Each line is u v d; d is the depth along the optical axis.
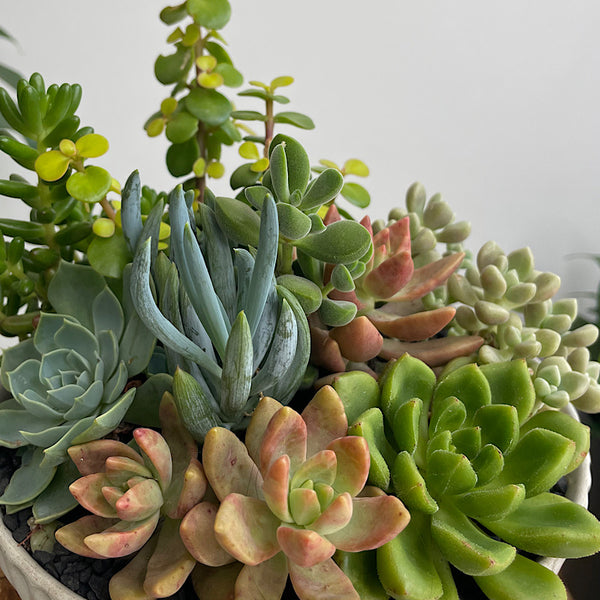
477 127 1.57
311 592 0.47
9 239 0.95
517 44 1.46
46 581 0.53
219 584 0.52
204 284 0.51
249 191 0.58
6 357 0.63
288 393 0.60
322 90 1.46
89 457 0.54
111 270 0.64
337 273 0.56
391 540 0.51
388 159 1.60
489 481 0.56
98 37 1.27
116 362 0.60
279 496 0.45
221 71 0.79
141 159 1.47
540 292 0.70
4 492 0.59
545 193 1.68
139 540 0.49
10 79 0.88
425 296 0.77
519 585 0.53
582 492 0.64
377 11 1.39
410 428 0.55
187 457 0.56
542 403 0.66
